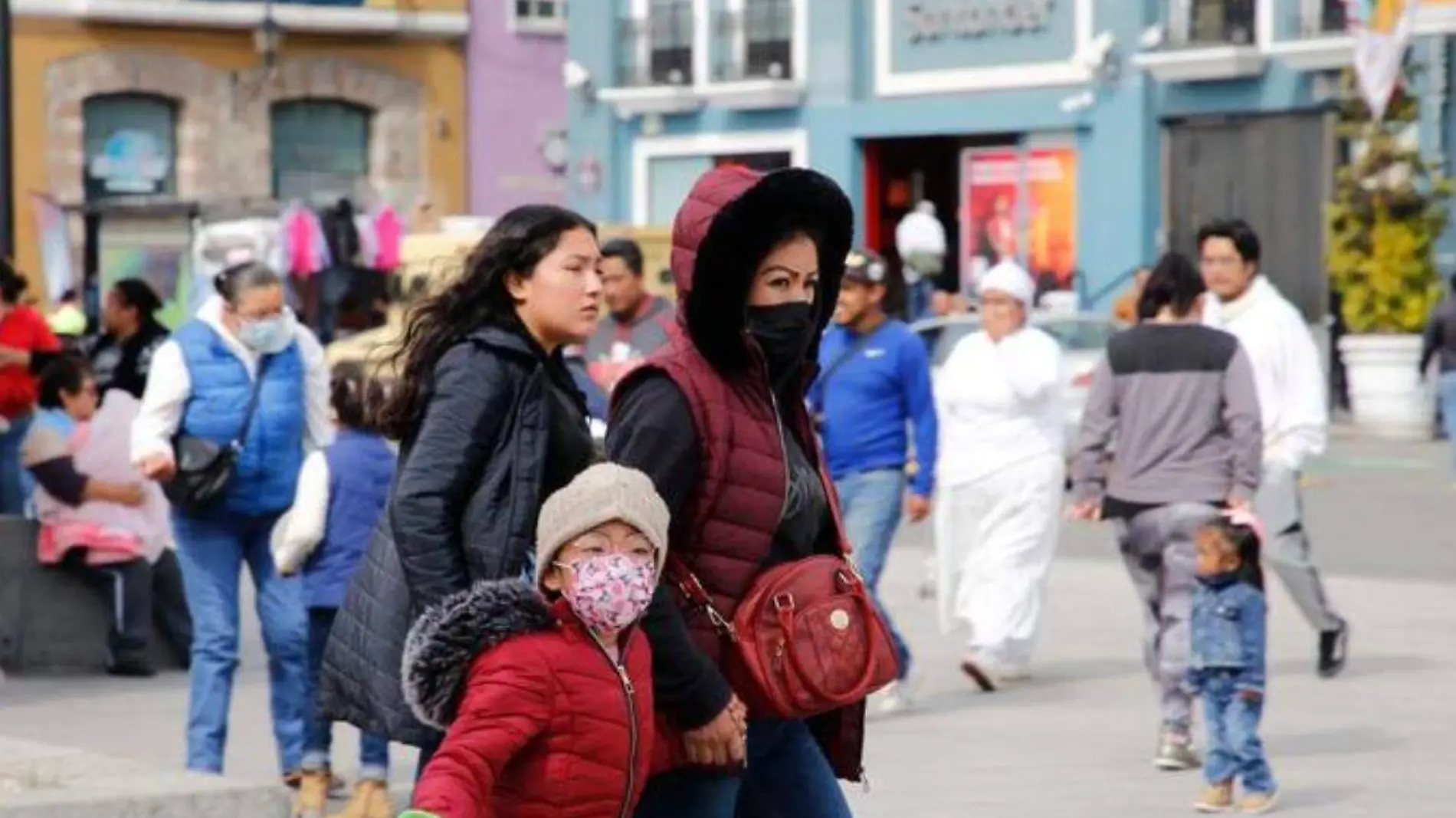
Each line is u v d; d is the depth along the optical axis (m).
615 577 15.95
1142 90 102.88
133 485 39.81
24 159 121.88
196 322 29.98
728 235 17.19
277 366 29.98
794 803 17.81
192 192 125.94
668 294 75.50
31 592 39.88
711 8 115.88
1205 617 28.34
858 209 112.44
